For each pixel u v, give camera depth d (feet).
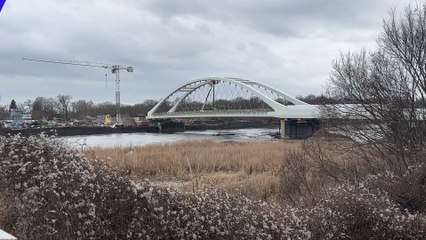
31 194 15.46
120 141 271.28
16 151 16.96
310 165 48.91
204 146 164.45
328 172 46.14
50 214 15.17
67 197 15.38
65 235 14.97
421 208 33.42
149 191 16.85
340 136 58.08
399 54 57.21
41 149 17.48
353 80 60.80
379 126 53.98
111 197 16.14
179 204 17.58
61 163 16.75
